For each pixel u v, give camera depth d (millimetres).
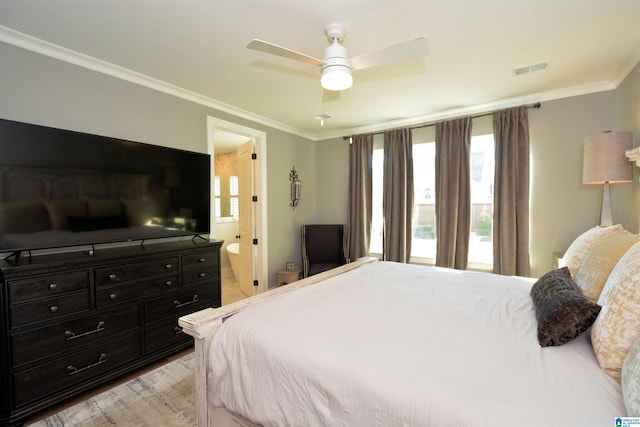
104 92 2525
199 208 3098
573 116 3119
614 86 2916
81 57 2357
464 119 3627
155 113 2877
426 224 4094
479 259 3730
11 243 1922
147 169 2648
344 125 4457
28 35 2072
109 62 2479
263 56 2396
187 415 1876
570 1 1743
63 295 1932
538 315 1379
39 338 1835
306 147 4926
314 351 1151
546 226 3287
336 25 1956
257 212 4156
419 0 1729
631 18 1903
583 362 1067
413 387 935
